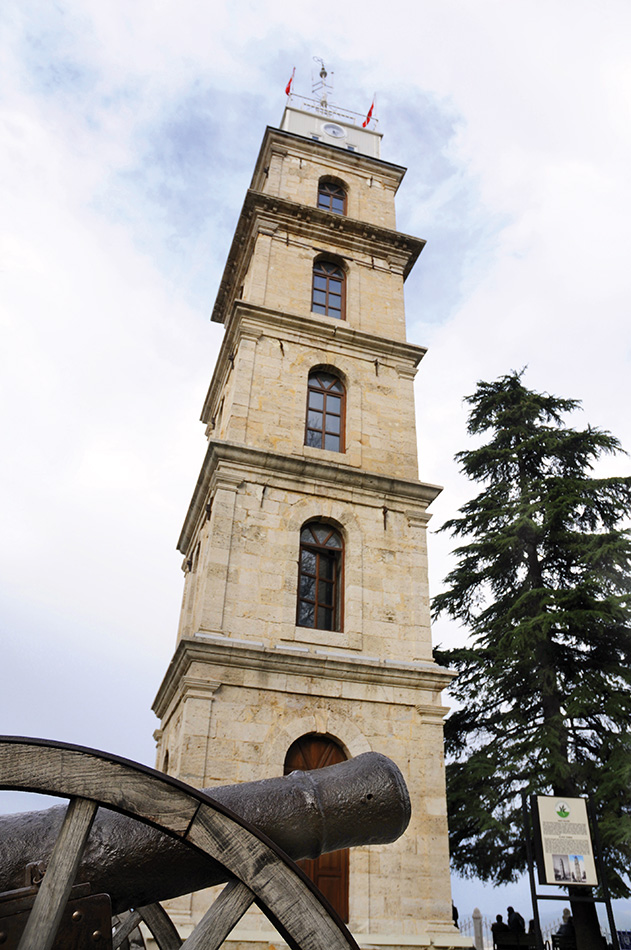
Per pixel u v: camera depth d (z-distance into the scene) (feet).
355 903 43.11
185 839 11.73
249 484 55.52
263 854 12.00
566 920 66.33
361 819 15.87
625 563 66.18
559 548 73.36
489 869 63.26
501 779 62.75
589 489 74.33
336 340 66.69
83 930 11.49
